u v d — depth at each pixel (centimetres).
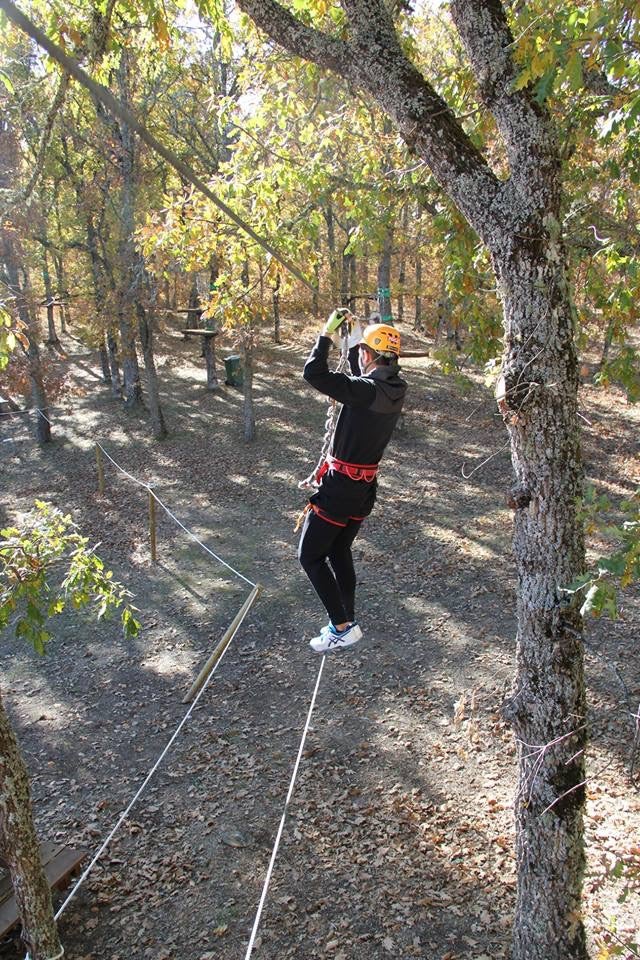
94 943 732
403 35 899
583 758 513
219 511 1853
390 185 886
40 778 972
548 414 443
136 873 816
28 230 1675
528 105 418
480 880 786
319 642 491
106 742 1039
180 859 832
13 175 1611
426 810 884
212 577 1514
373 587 1420
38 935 482
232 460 2211
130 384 2723
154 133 2373
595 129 638
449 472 2030
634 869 432
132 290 2211
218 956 712
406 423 2444
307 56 457
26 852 466
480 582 1423
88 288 2644
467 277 710
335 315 402
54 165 2559
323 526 444
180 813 902
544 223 421
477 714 1048
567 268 436
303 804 903
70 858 797
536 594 479
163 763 989
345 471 429
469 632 1254
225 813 897
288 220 854
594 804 863
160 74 2114
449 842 838
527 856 530
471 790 913
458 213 671
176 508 1883
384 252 1841
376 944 718
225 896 782
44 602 611
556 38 384
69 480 2116
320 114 865
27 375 2044
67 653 1274
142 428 2536
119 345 2611
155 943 730
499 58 421
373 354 421
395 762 966
